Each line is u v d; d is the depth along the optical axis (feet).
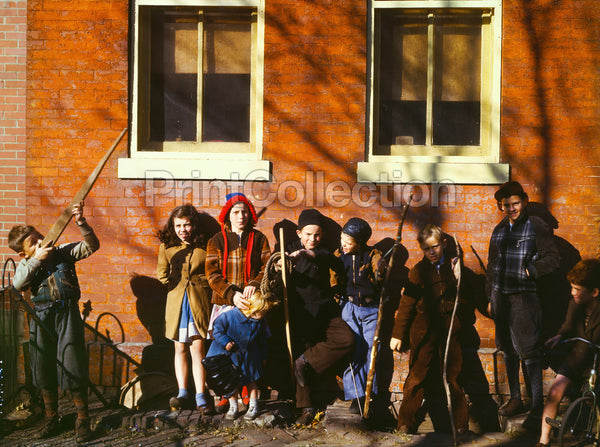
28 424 17.57
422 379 17.04
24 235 16.78
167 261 18.21
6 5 20.22
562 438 14.53
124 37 19.11
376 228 19.10
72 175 19.24
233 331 16.83
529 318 17.07
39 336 16.74
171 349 18.93
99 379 19.07
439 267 17.20
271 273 17.43
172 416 17.19
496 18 18.97
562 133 18.83
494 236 17.75
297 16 18.99
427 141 19.62
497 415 18.34
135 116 19.34
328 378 18.48
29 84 19.16
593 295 15.28
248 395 18.04
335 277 17.90
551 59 18.83
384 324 18.56
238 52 19.74
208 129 19.85
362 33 18.95
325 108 19.06
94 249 17.06
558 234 18.84
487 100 19.47
